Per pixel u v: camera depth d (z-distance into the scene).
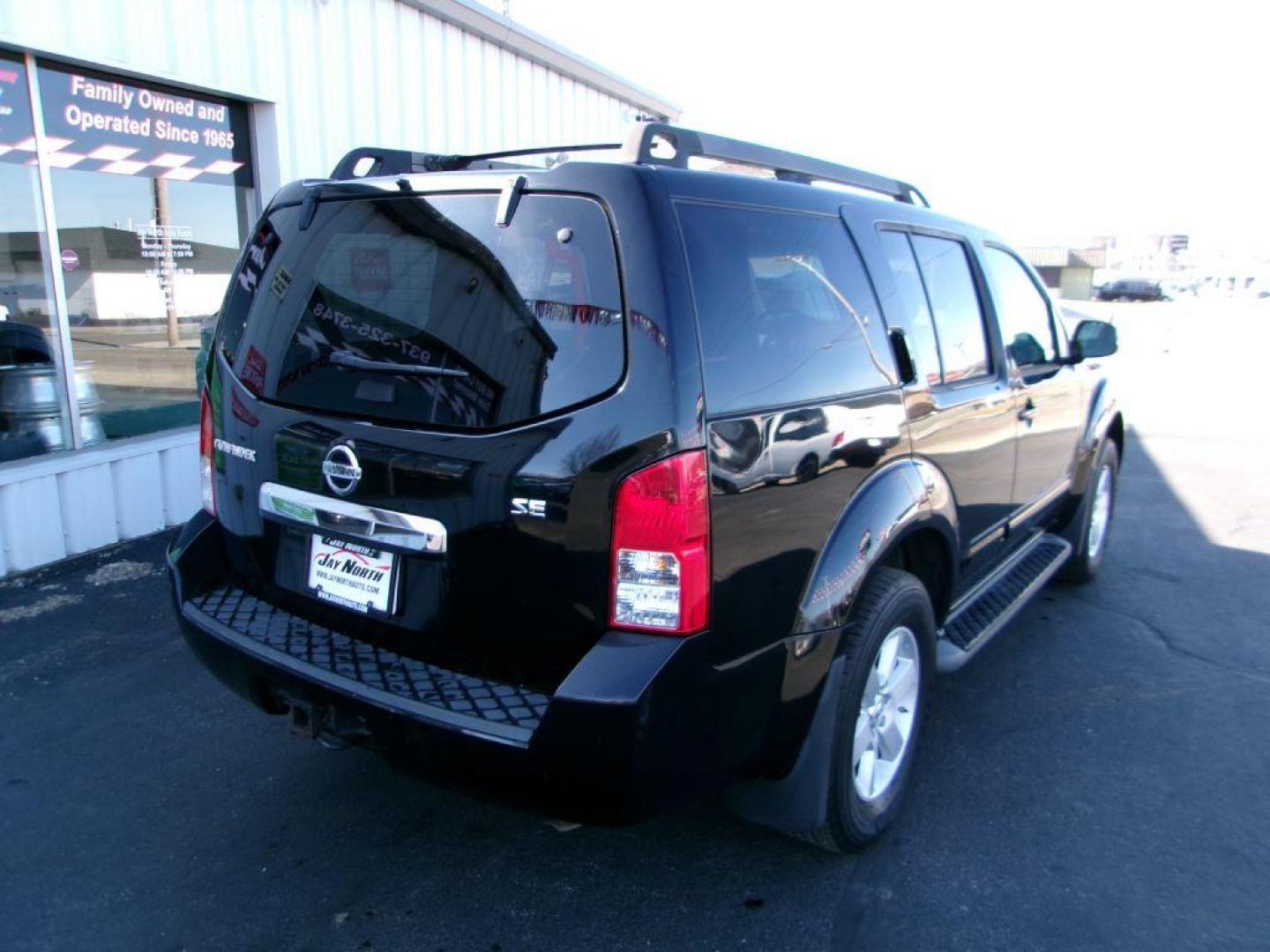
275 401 2.70
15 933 2.54
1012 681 4.12
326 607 2.62
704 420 2.14
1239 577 5.57
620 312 2.15
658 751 2.11
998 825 3.06
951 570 3.31
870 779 2.86
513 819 3.10
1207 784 3.32
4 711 3.73
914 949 2.50
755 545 2.28
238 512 2.87
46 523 5.36
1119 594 5.26
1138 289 50.12
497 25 8.80
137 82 5.96
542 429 2.18
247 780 3.29
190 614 2.79
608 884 2.77
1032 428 4.08
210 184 6.57
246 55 6.43
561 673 2.25
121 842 2.94
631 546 2.11
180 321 6.53
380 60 7.61
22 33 5.09
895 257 3.15
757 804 2.65
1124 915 2.64
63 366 5.73
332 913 2.64
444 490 2.29
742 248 2.41
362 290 2.57
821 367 2.58
